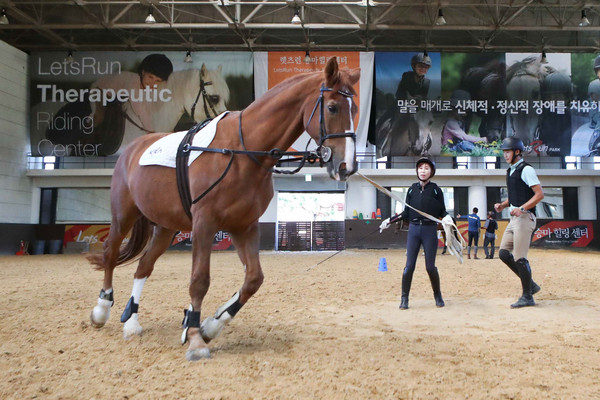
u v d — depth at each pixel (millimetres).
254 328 4121
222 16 19109
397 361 3062
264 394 2441
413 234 5367
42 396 2443
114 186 4094
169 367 2912
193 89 20438
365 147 20266
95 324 4008
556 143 20094
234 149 3277
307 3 18000
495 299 5871
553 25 19156
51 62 20562
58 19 18672
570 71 20219
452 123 20266
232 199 3186
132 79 20500
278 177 21891
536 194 5109
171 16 18422
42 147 20375
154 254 4031
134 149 4023
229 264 12930
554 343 3566
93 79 20500
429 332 4016
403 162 22594
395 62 20375
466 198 22484
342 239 21516
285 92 3297
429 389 2521
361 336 3842
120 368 2906
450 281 8000
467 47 21062
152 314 4812
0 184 19453
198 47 20766
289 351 3318
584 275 9133
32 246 20125
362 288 7145
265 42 21312
